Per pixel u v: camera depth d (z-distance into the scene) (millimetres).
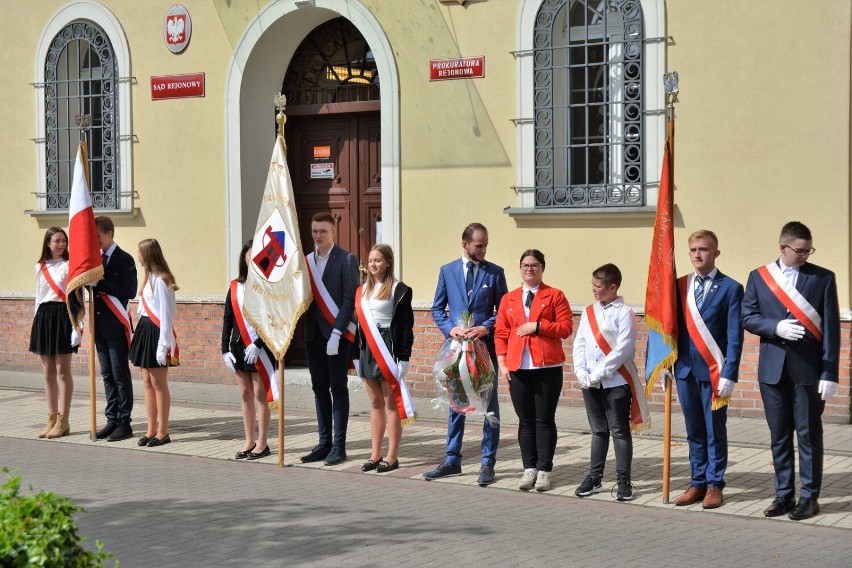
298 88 12914
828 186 9711
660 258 7293
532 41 10922
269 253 8750
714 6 10109
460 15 11320
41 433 9938
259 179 12836
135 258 13234
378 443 8555
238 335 8992
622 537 6531
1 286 13961
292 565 5957
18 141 13828
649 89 10430
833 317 6777
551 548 6281
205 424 10492
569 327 7723
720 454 7246
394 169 11719
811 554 6137
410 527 6777
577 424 10062
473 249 8172
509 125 11125
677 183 10328
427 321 11414
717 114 10133
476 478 8211
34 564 3535
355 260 8867
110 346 9820
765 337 6992
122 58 13125
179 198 12945
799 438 6910
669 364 7242
